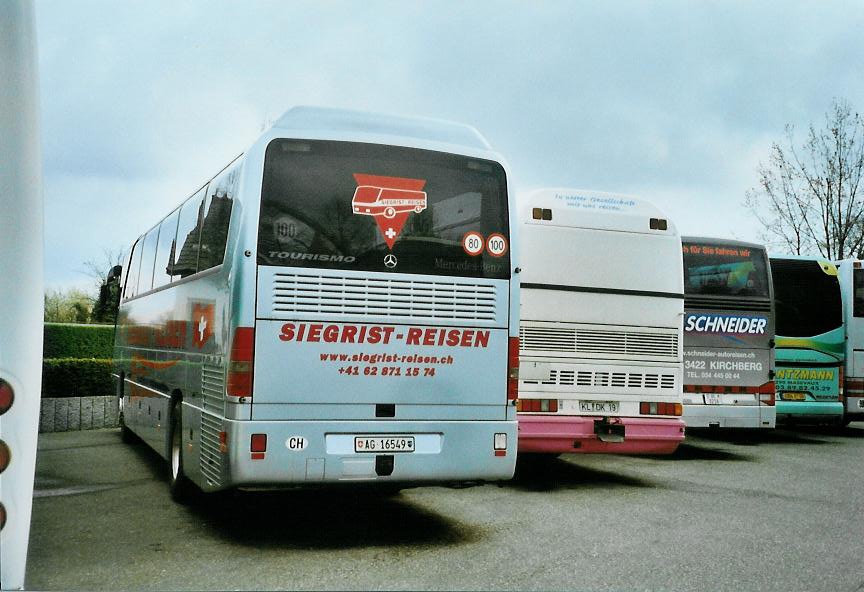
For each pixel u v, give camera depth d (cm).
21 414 377
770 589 575
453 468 685
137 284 1236
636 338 1030
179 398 852
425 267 691
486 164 725
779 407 1588
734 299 1369
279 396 643
